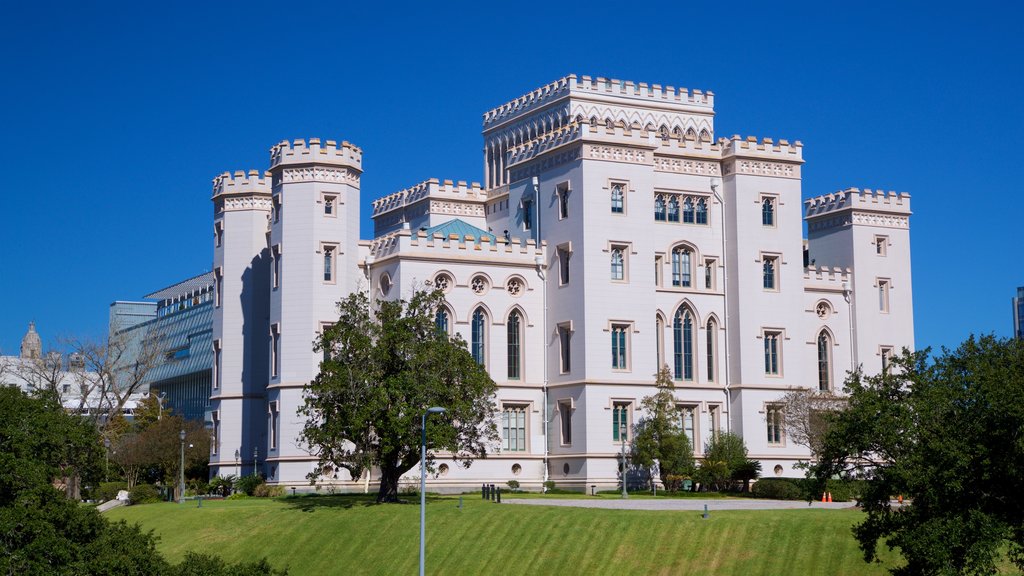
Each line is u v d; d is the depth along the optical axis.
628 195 95.38
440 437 75.94
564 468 93.88
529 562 65.00
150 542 55.12
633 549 63.78
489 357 94.94
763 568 59.31
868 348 108.62
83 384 124.31
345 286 95.75
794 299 100.69
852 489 71.88
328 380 77.81
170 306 179.50
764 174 100.62
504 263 96.00
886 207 111.19
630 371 93.94
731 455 93.12
